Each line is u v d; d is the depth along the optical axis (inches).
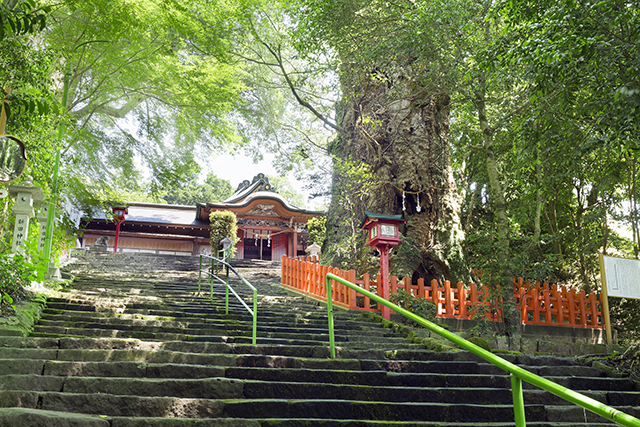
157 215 1274.6
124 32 433.4
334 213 673.6
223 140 585.6
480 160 655.8
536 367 277.7
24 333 235.1
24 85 284.8
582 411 215.6
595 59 281.6
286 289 500.1
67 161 419.5
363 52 460.8
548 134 334.6
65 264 593.9
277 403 178.5
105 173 474.3
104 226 1202.6
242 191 1275.8
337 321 354.3
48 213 382.0
